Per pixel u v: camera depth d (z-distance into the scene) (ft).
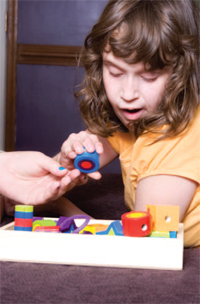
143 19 3.81
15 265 3.05
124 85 3.82
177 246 3.02
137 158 4.09
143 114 3.94
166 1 3.97
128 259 3.04
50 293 2.66
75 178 3.77
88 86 4.49
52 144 12.67
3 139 12.48
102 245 3.07
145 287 2.74
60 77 12.49
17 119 12.59
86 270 2.98
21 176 4.00
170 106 3.91
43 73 12.48
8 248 3.14
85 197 6.08
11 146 12.60
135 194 4.09
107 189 6.58
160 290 2.70
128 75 3.80
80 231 3.53
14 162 4.01
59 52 12.36
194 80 4.09
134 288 2.73
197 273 2.96
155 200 3.86
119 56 3.74
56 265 3.07
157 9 3.88
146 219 3.09
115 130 4.63
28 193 3.94
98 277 2.87
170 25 3.84
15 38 12.36
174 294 2.66
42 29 12.35
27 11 12.29
